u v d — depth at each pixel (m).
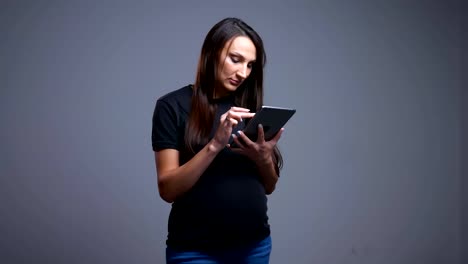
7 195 2.34
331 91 2.73
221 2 2.57
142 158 2.48
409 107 2.87
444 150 2.94
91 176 2.42
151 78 2.49
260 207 1.33
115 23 2.45
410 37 2.86
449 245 2.96
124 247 2.46
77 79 2.41
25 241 2.36
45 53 2.38
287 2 2.67
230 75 1.28
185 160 1.32
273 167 1.42
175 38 2.51
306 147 2.71
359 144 2.79
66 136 2.40
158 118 1.30
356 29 2.77
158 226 2.51
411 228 2.89
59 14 2.39
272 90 2.64
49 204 2.38
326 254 2.75
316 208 2.73
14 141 2.35
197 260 1.27
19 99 2.35
